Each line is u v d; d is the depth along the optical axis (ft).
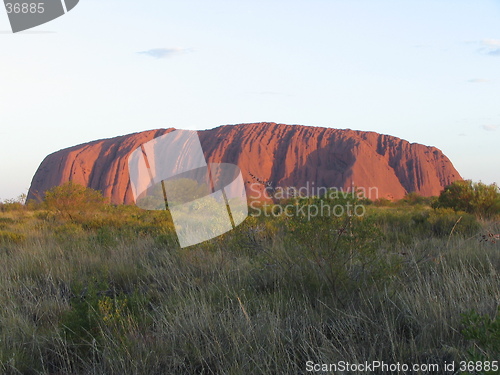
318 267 16.69
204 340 12.61
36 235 36.17
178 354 12.09
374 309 14.06
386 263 16.67
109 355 11.90
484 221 38.81
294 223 16.25
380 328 12.69
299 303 14.79
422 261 18.83
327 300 15.37
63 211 55.83
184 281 18.66
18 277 19.53
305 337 12.23
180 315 14.05
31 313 15.58
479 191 50.70
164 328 13.52
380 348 11.67
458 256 20.30
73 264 22.93
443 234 33.35
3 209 79.71
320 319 13.62
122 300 15.21
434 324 12.77
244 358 11.27
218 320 13.65
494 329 10.18
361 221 15.97
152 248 26.45
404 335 12.81
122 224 42.65
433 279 16.49
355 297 15.37
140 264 22.68
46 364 12.44
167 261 21.42
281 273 17.80
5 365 11.77
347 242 15.75
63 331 13.37
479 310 13.26
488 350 10.27
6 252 28.43
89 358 12.33
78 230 40.32
